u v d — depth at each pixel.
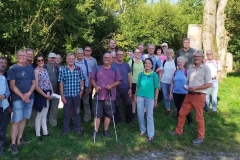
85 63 6.06
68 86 5.32
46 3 11.16
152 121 5.27
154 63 6.95
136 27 17.89
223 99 8.63
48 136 5.27
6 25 10.05
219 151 4.92
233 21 16.92
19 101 4.48
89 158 4.52
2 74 4.33
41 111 5.10
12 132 4.54
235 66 22.36
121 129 5.81
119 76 5.31
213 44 10.91
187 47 6.52
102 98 5.23
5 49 11.49
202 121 5.24
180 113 5.48
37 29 11.62
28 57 4.98
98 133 5.52
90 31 15.91
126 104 6.09
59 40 14.64
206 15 10.91
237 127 6.18
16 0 10.22
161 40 18.39
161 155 4.70
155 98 5.40
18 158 4.43
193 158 4.60
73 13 15.04
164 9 18.12
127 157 4.60
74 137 5.30
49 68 5.64
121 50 5.97
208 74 5.12
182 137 5.45
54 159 4.45
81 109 7.11
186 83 5.46
